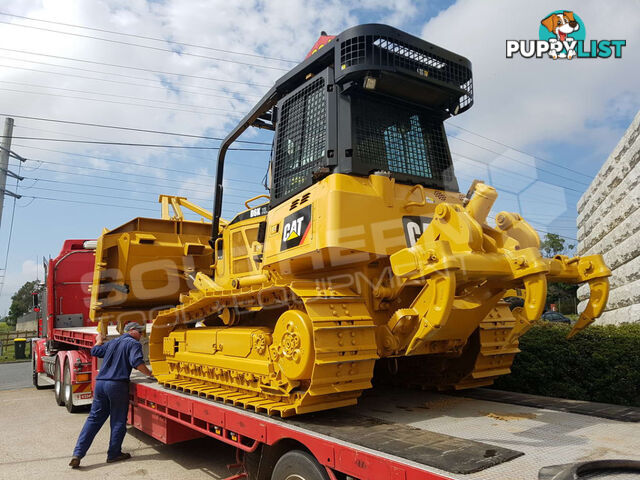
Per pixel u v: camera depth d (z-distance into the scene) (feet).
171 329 22.07
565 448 9.96
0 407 31.65
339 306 12.35
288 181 15.42
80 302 35.09
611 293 30.37
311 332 11.78
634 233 26.37
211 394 15.74
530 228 12.61
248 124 19.01
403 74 13.71
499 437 10.87
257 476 12.87
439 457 9.09
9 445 21.94
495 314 15.69
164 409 18.11
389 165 14.32
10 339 90.94
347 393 12.62
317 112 14.61
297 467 11.43
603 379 18.19
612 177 30.48
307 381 12.22
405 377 17.66
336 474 10.68
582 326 12.80
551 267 11.97
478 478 8.13
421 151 15.49
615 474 8.16
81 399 28.58
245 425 13.11
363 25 13.37
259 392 14.28
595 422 12.30
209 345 17.38
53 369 33.94
